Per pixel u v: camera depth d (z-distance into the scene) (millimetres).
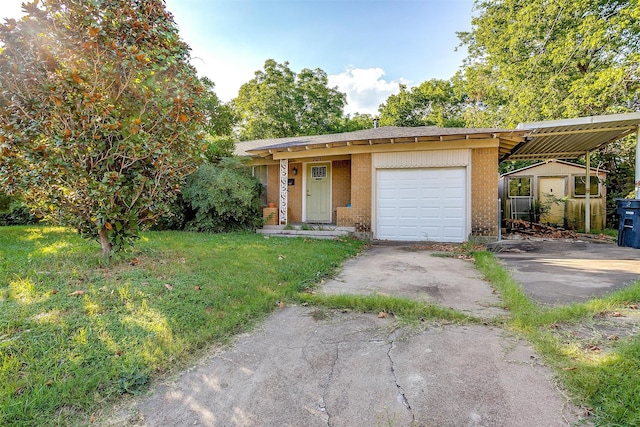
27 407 1810
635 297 3494
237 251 6129
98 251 5141
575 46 13812
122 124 4184
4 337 2451
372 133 11375
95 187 3938
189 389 2117
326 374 2287
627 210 7672
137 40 4199
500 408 1884
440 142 8844
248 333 2951
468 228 8711
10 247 5586
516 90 17328
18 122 3715
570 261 5895
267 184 12508
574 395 1953
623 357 2240
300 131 26688
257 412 1902
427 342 2730
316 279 4719
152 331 2721
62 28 3828
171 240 7246
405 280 4742
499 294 3961
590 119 7969
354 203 9688
